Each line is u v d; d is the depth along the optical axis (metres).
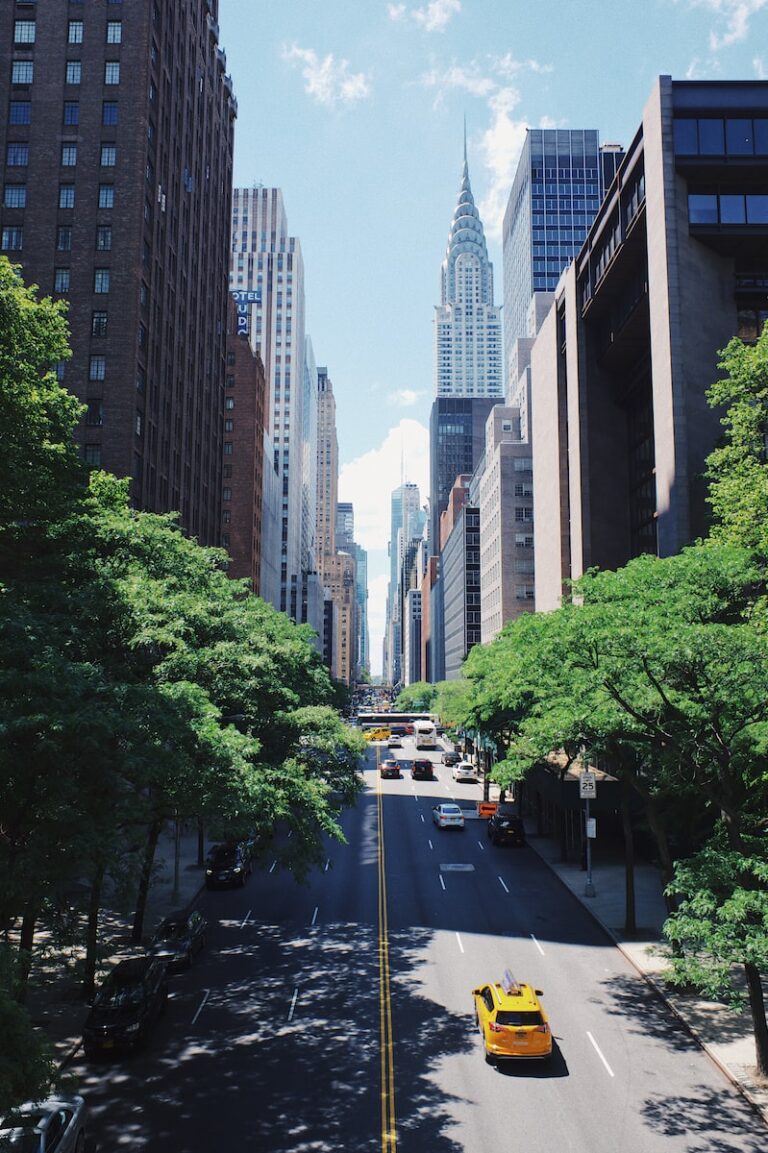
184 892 37.12
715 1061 19.84
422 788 73.19
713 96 42.94
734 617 25.08
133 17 57.97
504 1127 16.61
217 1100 17.77
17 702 14.69
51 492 22.86
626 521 56.75
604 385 57.50
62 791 14.93
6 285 22.31
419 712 166.50
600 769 47.25
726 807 19.73
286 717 29.72
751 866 18.33
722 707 19.19
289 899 35.88
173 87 64.75
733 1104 17.72
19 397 22.25
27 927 18.56
